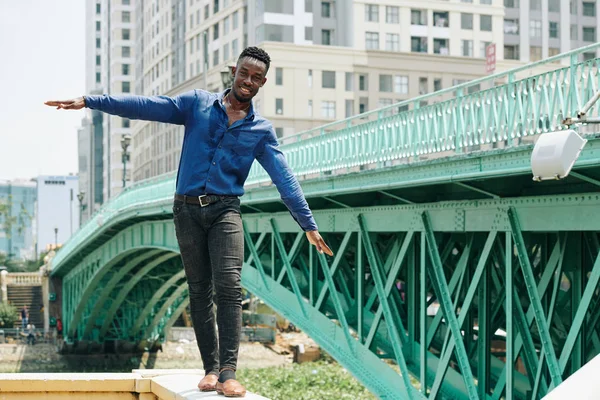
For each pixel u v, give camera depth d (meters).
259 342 57.44
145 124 93.69
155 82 91.25
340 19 64.06
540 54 67.69
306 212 5.34
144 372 5.84
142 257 39.72
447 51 65.94
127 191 35.16
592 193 11.18
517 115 12.36
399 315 16.81
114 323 56.31
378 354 17.19
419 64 65.12
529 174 11.42
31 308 71.75
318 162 18.78
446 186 14.40
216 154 5.22
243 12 66.56
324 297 18.64
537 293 12.23
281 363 51.41
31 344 59.72
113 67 122.12
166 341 60.19
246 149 5.27
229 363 5.09
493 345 23.81
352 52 63.62
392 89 64.56
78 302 51.50
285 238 21.70
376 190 15.56
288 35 62.81
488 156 12.52
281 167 5.36
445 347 14.35
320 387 39.03
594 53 68.44
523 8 67.31
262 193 20.42
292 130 62.34
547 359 11.91
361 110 63.94
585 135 10.62
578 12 68.19
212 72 72.06
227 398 4.93
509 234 12.64
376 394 16.58
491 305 14.57
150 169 90.81
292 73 62.41
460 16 66.31
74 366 53.12
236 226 5.25
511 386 12.54
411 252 16.06
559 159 7.75
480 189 12.95
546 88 11.79
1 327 64.62
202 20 74.62
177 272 44.41
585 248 12.51
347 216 17.53
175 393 5.11
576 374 3.01
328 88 63.22
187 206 5.25
